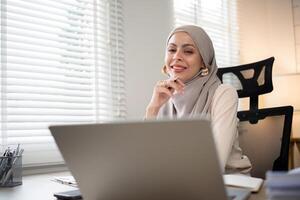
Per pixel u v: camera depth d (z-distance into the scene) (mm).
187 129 527
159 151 573
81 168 673
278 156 1673
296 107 2779
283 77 2855
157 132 551
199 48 1538
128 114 2102
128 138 580
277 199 478
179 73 1550
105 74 2047
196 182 585
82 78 1940
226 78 2363
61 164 1789
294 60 3162
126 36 2121
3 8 1627
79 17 1941
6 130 1591
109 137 595
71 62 1891
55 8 1844
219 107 1373
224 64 3129
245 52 3291
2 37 1617
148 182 625
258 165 1724
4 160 1202
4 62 1612
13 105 1622
